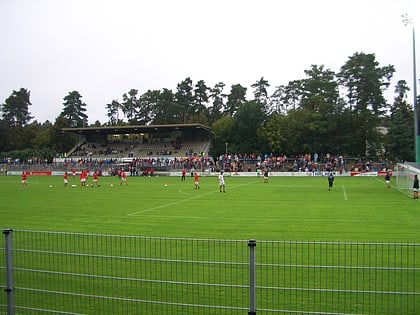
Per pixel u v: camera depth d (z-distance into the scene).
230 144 92.06
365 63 80.88
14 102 135.00
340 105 82.88
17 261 12.45
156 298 9.38
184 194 37.19
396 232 17.56
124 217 22.86
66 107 128.12
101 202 30.77
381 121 83.62
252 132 91.25
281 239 16.30
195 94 126.75
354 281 10.32
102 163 84.69
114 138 98.25
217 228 19.05
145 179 64.81
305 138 85.25
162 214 23.89
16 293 9.86
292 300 9.07
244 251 13.69
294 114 87.56
